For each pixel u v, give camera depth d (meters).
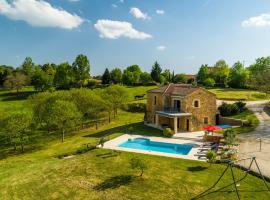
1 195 25.84
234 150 33.56
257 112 58.94
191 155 33.56
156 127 52.34
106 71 128.38
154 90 56.47
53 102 53.97
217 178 26.20
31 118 48.38
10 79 113.56
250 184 24.59
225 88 107.69
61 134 53.75
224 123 54.38
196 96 48.56
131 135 46.09
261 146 35.75
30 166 33.19
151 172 28.34
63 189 26.09
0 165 35.47
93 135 49.25
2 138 50.66
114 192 24.69
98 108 59.06
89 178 27.89
